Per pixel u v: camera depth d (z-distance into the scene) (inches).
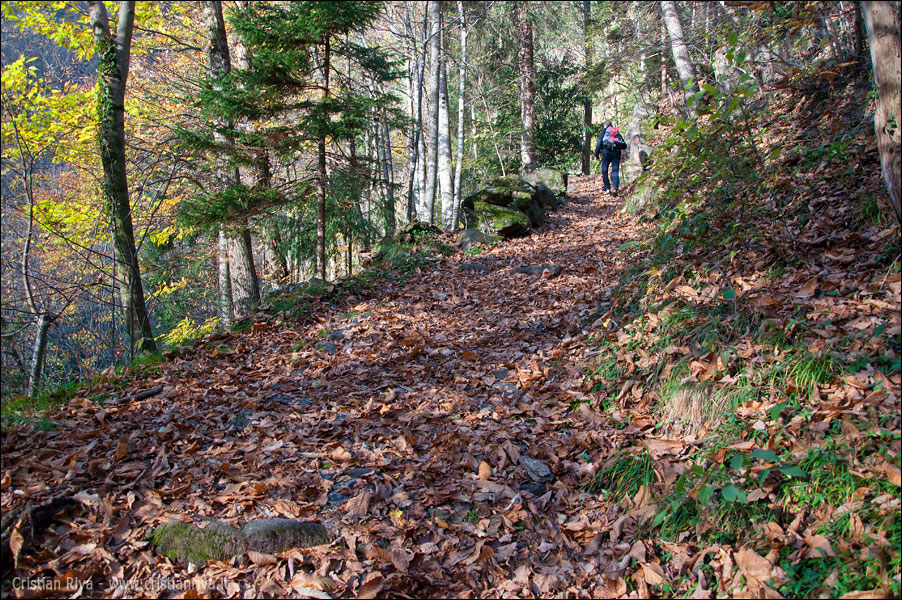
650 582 105.3
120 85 229.0
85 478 133.6
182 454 150.0
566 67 809.5
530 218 458.3
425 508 132.3
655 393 159.2
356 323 263.7
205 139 330.6
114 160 229.1
